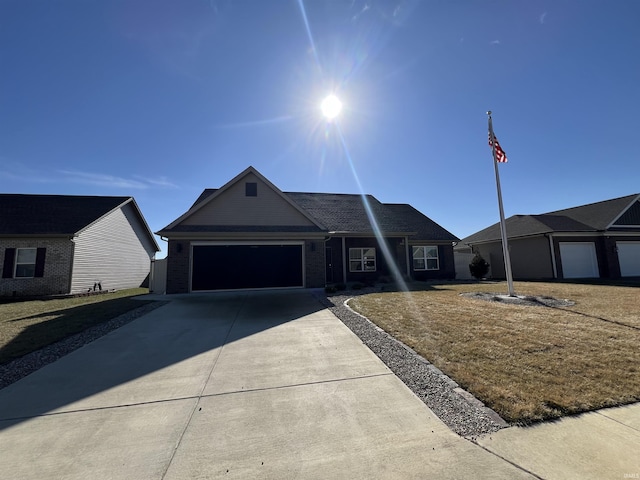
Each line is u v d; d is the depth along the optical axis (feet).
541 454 7.77
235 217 44.19
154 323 23.21
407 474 7.16
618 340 16.70
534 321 21.30
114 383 12.82
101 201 62.23
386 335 18.72
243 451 8.21
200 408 10.64
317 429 9.23
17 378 13.43
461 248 83.51
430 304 28.58
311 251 44.50
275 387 12.21
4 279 46.85
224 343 18.07
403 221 61.21
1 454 8.22
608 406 10.07
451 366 13.61
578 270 60.13
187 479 7.18
